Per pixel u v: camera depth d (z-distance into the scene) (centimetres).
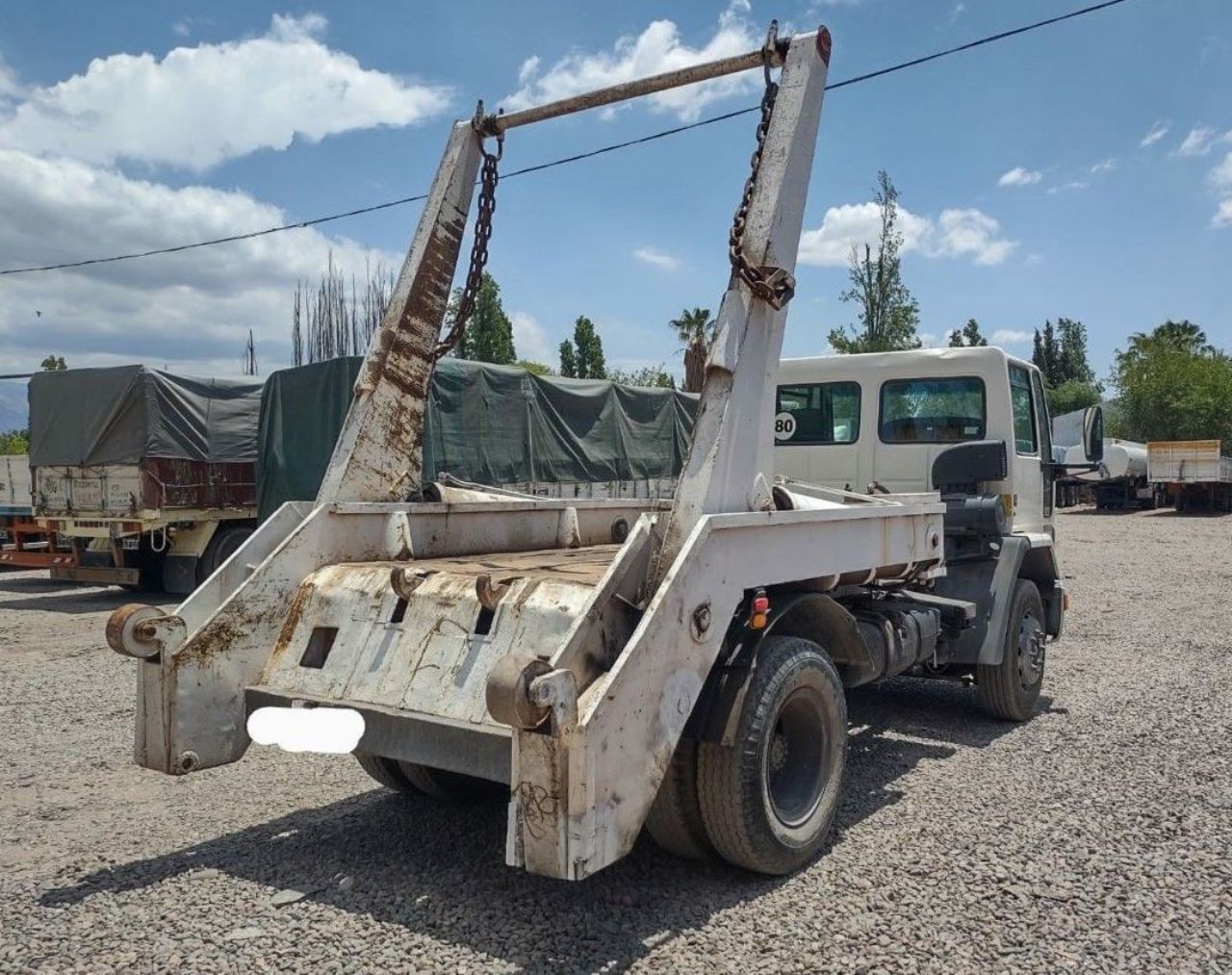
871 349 2572
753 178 414
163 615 399
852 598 536
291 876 405
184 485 1294
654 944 345
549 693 294
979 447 680
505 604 377
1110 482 4138
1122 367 5500
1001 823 470
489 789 516
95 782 546
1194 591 1434
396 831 461
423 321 521
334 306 2755
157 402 1273
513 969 327
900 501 571
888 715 696
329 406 1181
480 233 531
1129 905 380
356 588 423
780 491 471
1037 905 379
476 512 532
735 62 441
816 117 429
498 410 1248
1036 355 8625
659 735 332
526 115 522
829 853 432
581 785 299
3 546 1521
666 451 1567
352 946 342
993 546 669
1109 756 588
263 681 417
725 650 387
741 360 392
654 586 364
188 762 398
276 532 454
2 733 658
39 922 362
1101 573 1706
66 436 1341
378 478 500
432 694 370
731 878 404
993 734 643
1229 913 373
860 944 346
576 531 599
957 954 341
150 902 379
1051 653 940
